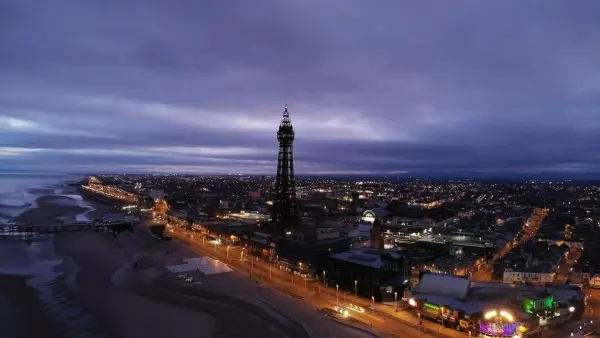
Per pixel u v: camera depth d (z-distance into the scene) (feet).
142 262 591.37
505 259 579.48
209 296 448.65
